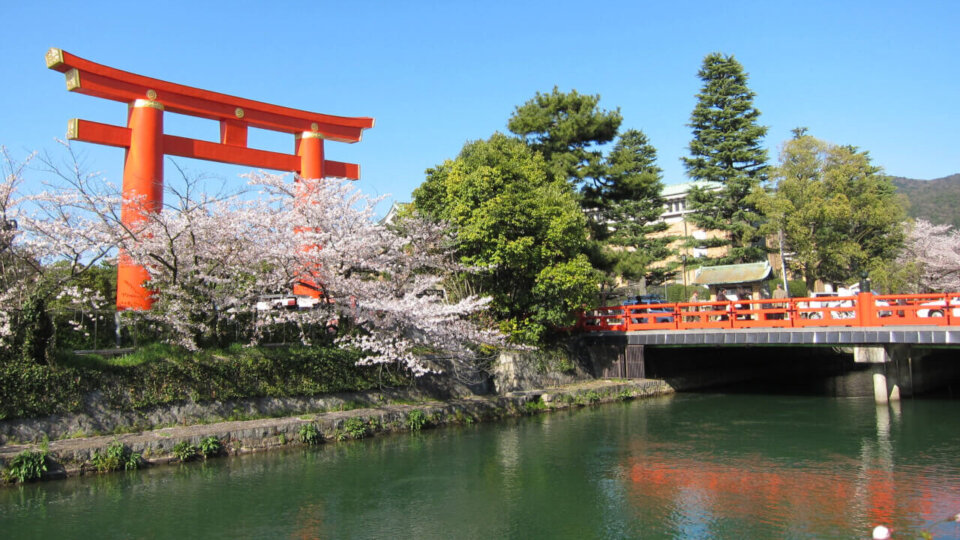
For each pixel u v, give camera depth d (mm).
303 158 24781
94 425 14141
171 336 16969
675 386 28281
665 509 11812
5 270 14867
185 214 15680
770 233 35750
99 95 19328
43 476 12734
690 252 52562
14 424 13156
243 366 16484
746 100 40125
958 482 13117
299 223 18312
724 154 39344
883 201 34625
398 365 19828
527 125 29875
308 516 11469
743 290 32031
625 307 26688
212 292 16516
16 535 10250
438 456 15750
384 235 19734
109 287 22719
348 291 18234
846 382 31906
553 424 19984
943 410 21703
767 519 11164
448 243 22047
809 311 21875
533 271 23344
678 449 16531
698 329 24141
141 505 11812
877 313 20906
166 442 14273
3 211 13852
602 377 27438
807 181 34312
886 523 10812
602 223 31156
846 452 15938
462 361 21891
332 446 16484
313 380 17828
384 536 10547
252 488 12992
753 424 19906
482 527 10977
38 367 13477
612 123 30188
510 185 22688
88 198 14812
